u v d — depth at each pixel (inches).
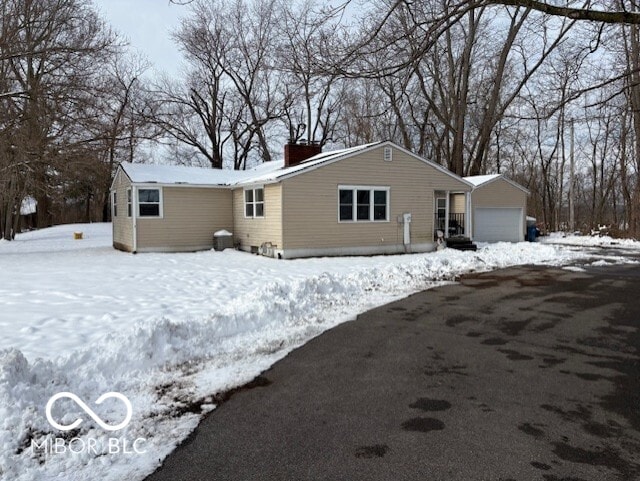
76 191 1704.0
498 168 1556.3
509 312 318.3
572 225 1227.9
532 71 744.3
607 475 121.1
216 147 1581.0
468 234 834.8
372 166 727.1
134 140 1226.6
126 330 225.8
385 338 253.1
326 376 195.9
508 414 158.2
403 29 243.0
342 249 708.0
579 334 262.1
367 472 123.3
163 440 141.6
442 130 1427.2
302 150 848.9
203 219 793.6
